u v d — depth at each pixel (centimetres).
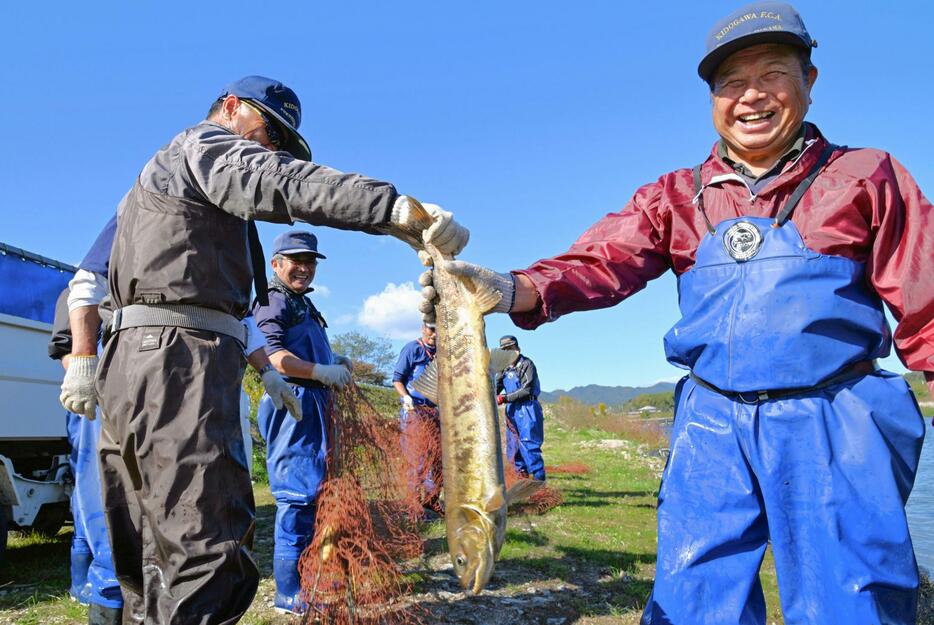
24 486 688
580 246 332
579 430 3291
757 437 283
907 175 287
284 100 385
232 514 320
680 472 300
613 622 509
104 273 415
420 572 592
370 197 293
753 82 295
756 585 289
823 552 269
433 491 645
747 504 286
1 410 666
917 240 275
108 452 353
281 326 515
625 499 1146
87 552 560
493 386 280
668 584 293
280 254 528
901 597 268
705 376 298
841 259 282
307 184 299
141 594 365
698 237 312
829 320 278
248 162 307
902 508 270
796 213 290
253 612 511
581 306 324
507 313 307
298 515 509
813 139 300
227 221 338
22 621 516
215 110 386
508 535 757
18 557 757
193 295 326
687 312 307
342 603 441
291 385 512
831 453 274
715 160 319
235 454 326
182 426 314
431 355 900
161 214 325
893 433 279
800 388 280
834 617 264
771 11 291
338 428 486
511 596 557
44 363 726
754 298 285
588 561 679
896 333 282
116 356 329
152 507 311
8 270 712
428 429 650
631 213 333
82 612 536
